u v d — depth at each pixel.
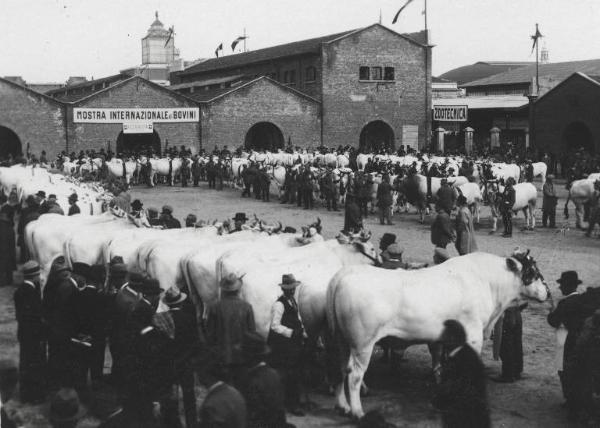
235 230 16.25
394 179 33.22
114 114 54.78
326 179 34.19
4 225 18.83
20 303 10.98
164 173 47.19
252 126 58.78
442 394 7.87
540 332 14.57
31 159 47.66
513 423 10.07
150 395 8.70
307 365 11.60
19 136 52.75
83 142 54.28
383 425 5.91
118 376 10.59
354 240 12.59
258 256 12.60
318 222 14.16
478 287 10.71
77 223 16.61
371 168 41.41
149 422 8.39
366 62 60.72
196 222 17.11
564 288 10.98
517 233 27.19
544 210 28.62
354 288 10.09
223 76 76.56
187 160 47.44
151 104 55.56
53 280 11.08
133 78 54.88
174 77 86.56
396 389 11.45
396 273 10.48
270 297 11.38
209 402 6.66
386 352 12.95
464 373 7.93
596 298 10.61
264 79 58.16
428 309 10.20
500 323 11.65
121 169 45.88
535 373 12.19
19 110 52.62
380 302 10.05
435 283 10.41
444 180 27.69
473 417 7.67
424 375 12.16
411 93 62.03
